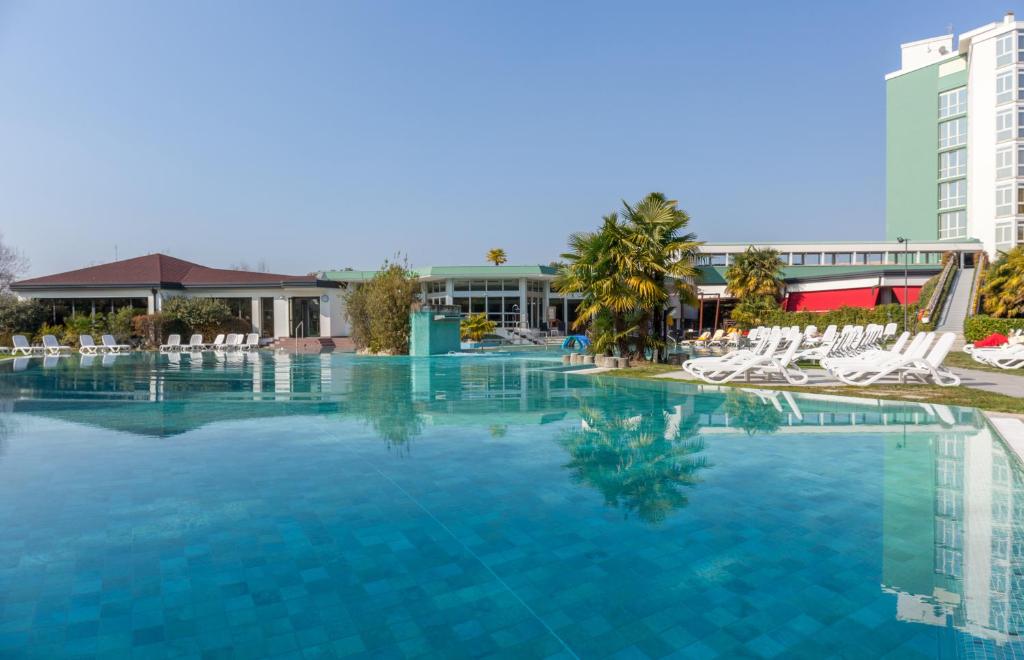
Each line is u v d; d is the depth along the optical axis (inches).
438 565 134.3
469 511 168.7
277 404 381.7
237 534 152.3
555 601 118.0
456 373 613.3
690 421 306.7
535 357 875.4
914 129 1926.7
